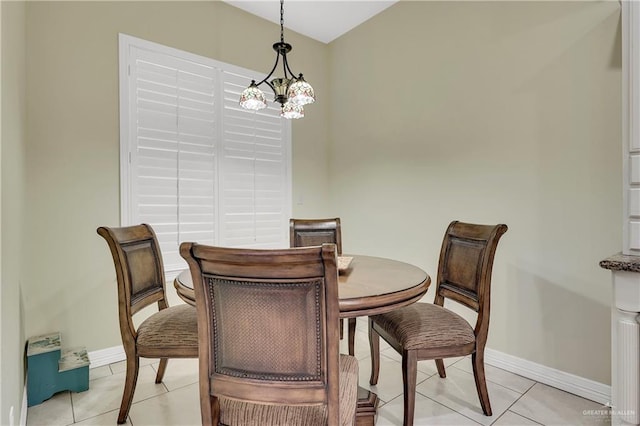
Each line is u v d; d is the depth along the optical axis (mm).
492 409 1781
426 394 1937
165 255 2619
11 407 1354
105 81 2352
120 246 1649
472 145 2396
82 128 2266
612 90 1780
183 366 2318
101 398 1915
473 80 2385
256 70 3135
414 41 2777
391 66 2973
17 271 1626
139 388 2027
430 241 2684
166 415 1756
